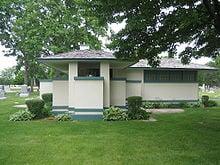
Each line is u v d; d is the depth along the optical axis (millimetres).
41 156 9711
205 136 13047
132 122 17203
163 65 27547
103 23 13469
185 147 11016
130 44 14523
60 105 20688
